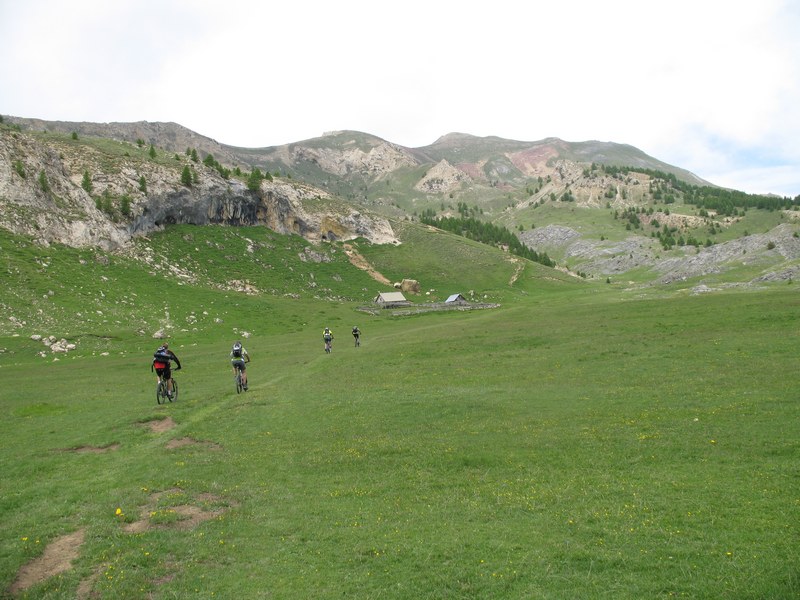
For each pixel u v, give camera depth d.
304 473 19.80
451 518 15.10
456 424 26.03
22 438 25.53
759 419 22.50
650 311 70.31
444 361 48.44
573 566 12.00
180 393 37.69
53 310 78.00
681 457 19.09
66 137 162.75
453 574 11.94
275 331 90.94
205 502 16.75
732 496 15.13
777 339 41.62
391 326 99.19
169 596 11.37
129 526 15.00
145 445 23.77
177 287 108.50
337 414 29.38
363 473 19.58
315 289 143.38
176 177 153.25
